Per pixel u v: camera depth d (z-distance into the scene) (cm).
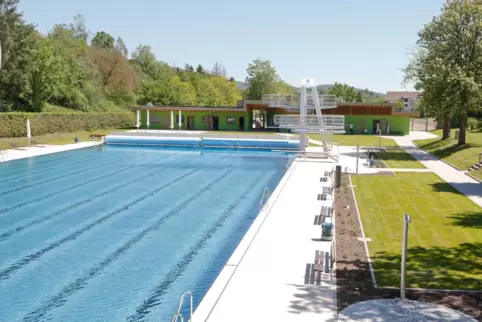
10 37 5416
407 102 15975
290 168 3142
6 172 3156
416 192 2389
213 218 2019
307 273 1269
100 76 8219
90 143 4875
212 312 1040
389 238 1589
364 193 2359
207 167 3509
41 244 1662
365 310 1042
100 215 2059
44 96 6194
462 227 1725
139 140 5019
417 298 1105
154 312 1148
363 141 5362
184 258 1527
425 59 3959
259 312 1039
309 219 1833
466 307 1053
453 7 3838
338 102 6525
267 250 1458
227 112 6831
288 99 4847
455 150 3797
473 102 3672
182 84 10025
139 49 11638
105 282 1329
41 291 1270
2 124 4522
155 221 1966
